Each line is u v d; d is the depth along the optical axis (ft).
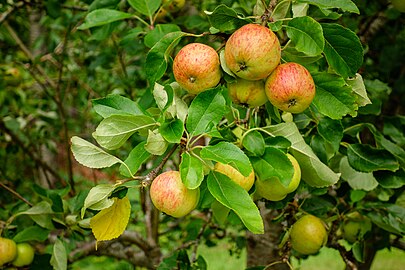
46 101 8.17
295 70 2.92
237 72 2.91
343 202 4.55
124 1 4.99
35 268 4.22
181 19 4.74
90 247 5.41
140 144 3.03
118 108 3.04
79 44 7.79
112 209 3.01
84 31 6.69
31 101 8.18
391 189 4.44
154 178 2.94
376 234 5.08
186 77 3.00
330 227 4.34
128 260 5.63
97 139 2.97
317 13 3.58
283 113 3.60
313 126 3.67
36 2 6.03
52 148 8.22
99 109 3.03
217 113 2.93
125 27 6.06
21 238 4.15
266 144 3.09
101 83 8.07
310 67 3.16
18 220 4.36
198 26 4.66
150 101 3.70
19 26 7.55
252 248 5.07
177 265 4.22
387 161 3.58
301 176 3.34
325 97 3.06
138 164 2.98
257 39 2.83
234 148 2.79
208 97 2.93
